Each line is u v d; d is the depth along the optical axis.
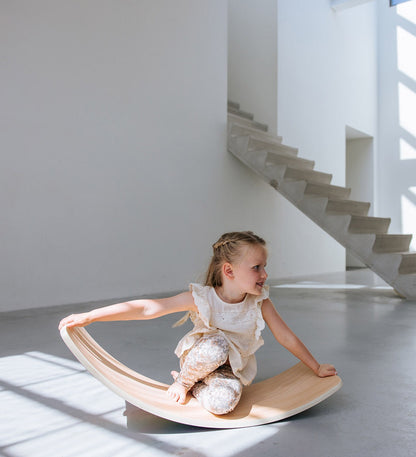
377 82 8.54
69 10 3.62
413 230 8.10
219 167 5.03
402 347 2.22
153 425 1.29
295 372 1.58
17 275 3.26
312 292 4.38
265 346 2.25
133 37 4.10
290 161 5.16
